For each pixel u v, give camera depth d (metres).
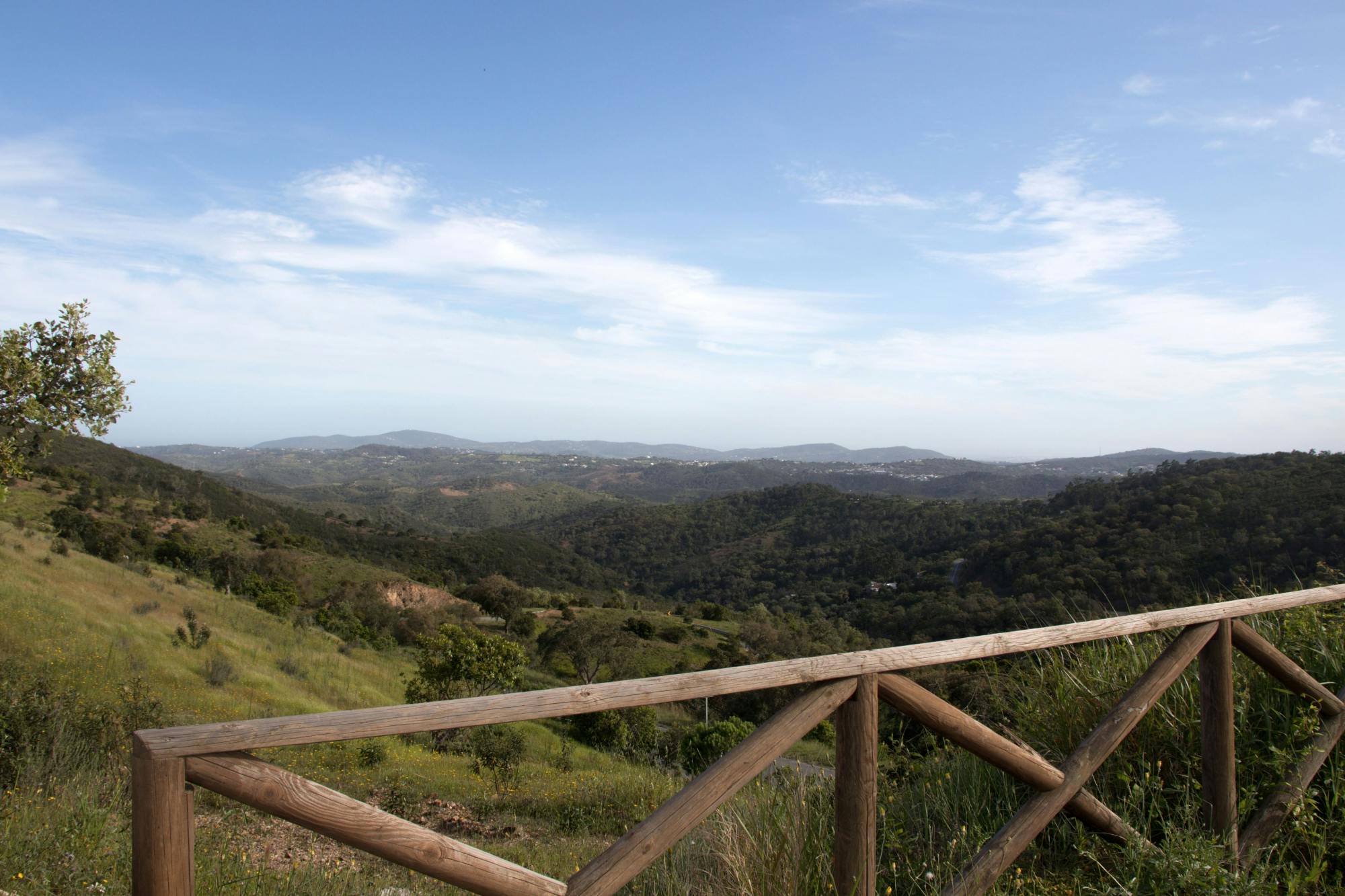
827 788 2.26
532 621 45.78
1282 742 2.56
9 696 5.49
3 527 28.23
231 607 28.11
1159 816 2.33
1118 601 20.81
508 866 1.12
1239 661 2.88
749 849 2.00
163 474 78.94
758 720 11.20
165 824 0.92
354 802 1.02
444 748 12.16
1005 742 1.78
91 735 5.71
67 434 9.89
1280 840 2.29
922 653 1.57
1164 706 2.65
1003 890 2.01
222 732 0.95
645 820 1.25
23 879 2.89
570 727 14.77
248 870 3.11
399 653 33.09
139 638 16.62
